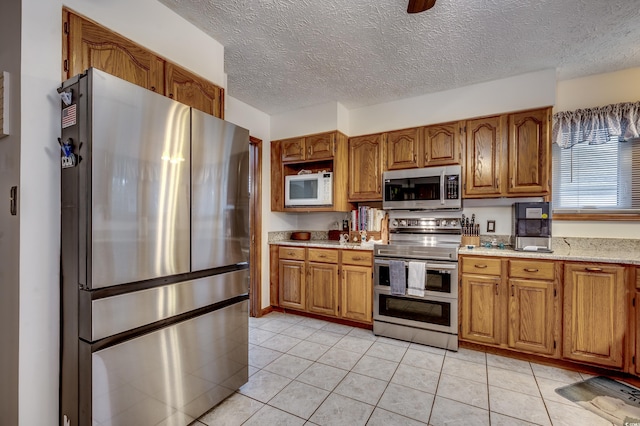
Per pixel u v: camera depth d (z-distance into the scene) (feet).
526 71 8.70
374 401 6.23
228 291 6.13
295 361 7.96
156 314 4.78
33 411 4.21
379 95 10.43
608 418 5.69
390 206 10.58
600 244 8.66
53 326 4.41
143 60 5.58
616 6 5.91
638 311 6.79
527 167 8.75
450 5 5.91
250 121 11.40
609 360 7.06
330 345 8.98
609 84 8.74
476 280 8.52
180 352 5.18
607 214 8.65
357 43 7.29
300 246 11.43
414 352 8.55
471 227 10.06
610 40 7.13
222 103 7.28
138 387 4.55
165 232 4.91
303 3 5.87
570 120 9.00
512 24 6.52
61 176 4.42
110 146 4.19
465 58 7.98
